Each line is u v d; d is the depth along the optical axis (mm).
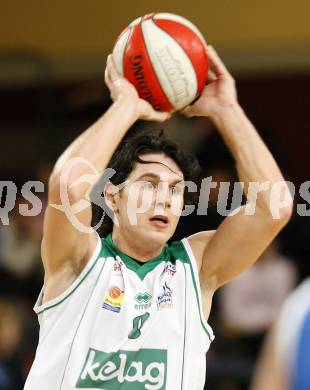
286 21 17375
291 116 18391
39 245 15062
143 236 7473
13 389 12750
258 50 17547
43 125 17719
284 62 17734
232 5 17469
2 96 19000
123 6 17578
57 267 7441
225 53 17656
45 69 18016
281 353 6223
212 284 7727
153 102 7672
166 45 7613
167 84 7594
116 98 7562
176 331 7344
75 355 7234
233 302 13898
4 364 12836
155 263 7605
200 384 7398
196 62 7656
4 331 13023
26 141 19094
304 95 18203
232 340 13742
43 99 17953
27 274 15016
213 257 7672
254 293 13852
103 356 7211
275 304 13844
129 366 7223
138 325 7301
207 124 15406
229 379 12930
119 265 7508
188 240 7840
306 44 17312
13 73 18469
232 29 17531
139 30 7703
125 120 7379
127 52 7652
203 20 17547
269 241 7660
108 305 7348
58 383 7199
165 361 7254
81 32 17859
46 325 7395
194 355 7355
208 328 7504
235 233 7613
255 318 13805
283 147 18250
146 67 7586
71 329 7312
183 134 15469
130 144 7613
